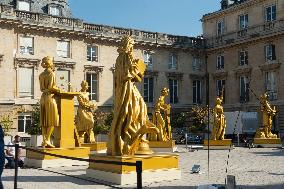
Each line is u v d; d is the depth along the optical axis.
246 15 54.69
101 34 48.84
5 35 41.72
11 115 41.50
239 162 18.77
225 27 57.53
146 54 53.78
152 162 12.02
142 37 53.19
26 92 43.31
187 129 50.06
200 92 58.28
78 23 47.12
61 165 16.41
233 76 54.91
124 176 11.36
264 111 35.12
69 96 17.20
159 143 25.33
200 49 58.06
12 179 12.62
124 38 12.38
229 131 45.09
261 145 33.75
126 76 11.99
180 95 56.19
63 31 45.72
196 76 57.72
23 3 49.03
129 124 12.03
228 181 8.93
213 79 57.72
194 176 13.25
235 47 54.84
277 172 14.55
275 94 49.66
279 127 48.41
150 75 53.62
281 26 49.22
